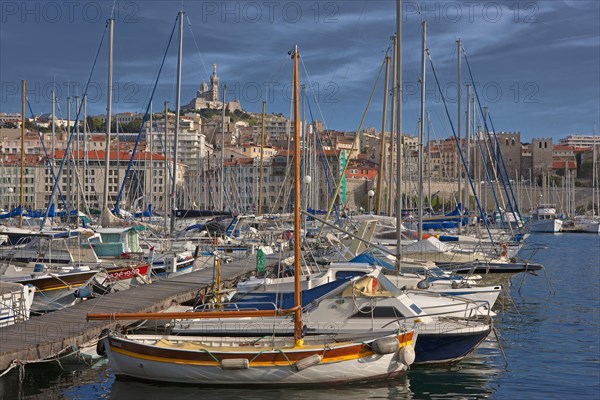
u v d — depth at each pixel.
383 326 20.44
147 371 18.66
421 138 37.81
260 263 29.86
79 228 37.66
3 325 21.94
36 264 28.45
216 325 20.80
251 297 23.02
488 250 39.59
